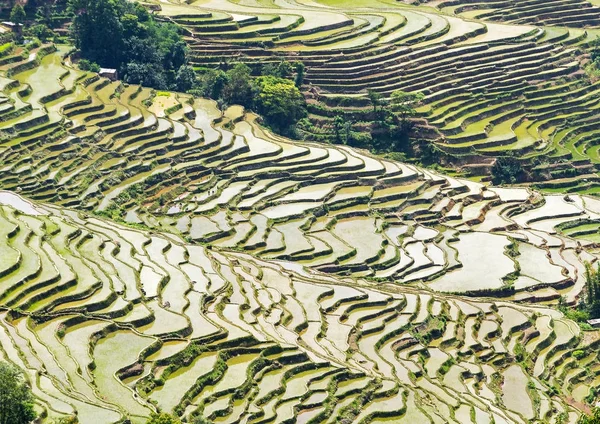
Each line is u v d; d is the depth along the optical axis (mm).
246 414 144750
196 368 150500
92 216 190750
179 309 161750
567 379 174250
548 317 185375
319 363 156250
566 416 161250
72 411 133500
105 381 144375
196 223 198875
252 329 161125
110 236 182625
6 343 146500
